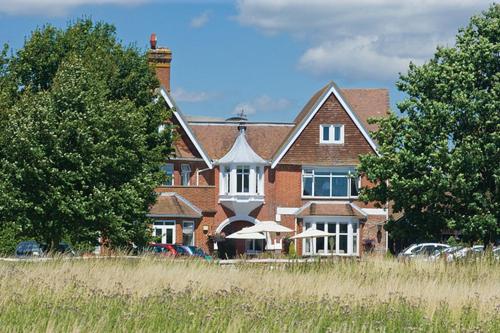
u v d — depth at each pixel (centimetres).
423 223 6838
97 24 7481
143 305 2631
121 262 3847
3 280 3030
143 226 6200
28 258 4022
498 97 6712
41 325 2255
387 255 4400
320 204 8675
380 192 6975
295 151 8756
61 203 5662
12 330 2219
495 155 6606
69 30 7225
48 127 5716
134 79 7131
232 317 2427
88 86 5984
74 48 7125
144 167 6197
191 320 2408
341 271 3841
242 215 8669
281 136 9050
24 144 5650
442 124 6775
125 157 5959
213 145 8988
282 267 3991
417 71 6969
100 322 2292
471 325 2581
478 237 6631
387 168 6825
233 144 8900
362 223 8650
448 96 6850
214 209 8594
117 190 5944
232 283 3309
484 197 6650
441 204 6825
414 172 6794
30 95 6172
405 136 6819
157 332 2269
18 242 6334
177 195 8450
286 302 2858
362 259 4200
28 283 2972
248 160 8669
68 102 5859
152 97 7331
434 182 6594
